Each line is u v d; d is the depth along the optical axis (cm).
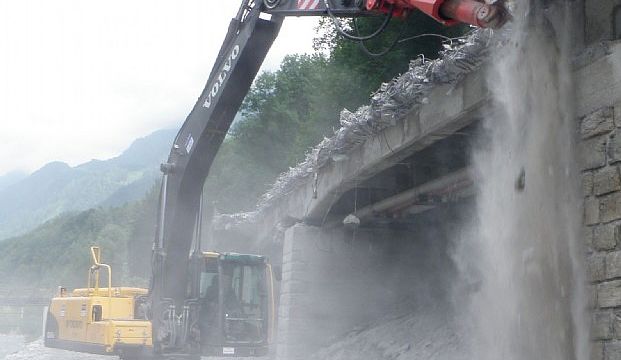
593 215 764
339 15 1028
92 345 1741
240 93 1407
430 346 1496
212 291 1816
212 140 1479
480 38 981
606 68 762
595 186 765
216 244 2806
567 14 820
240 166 5253
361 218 1828
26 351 2819
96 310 1778
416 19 2227
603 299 745
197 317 1638
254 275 1864
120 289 1888
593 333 752
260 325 1844
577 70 798
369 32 2359
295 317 1858
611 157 751
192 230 1560
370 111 1364
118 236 10038
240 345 1808
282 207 2184
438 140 1270
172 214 1538
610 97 755
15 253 15962
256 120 5200
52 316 2066
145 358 1611
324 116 3034
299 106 5091
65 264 12681
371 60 2462
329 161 1691
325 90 2952
